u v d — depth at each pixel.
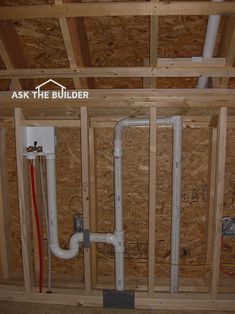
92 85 2.20
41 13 1.64
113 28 1.89
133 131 2.53
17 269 2.81
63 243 2.72
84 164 2.19
